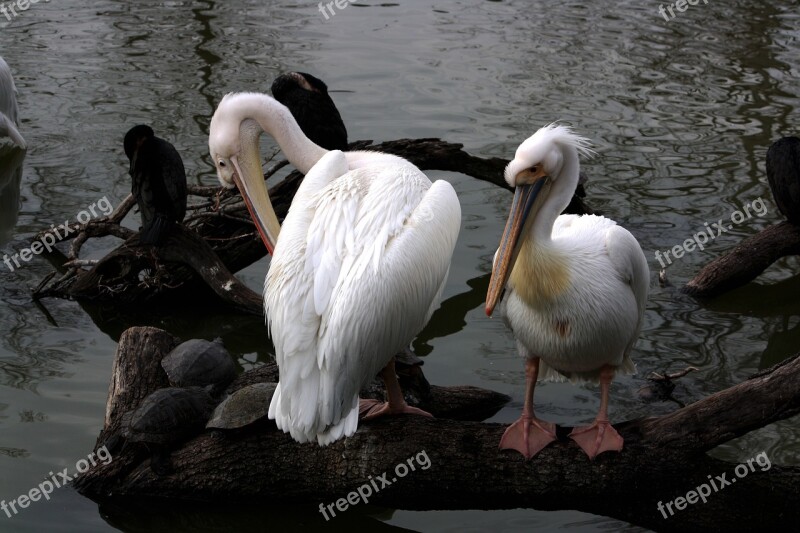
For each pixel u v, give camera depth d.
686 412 3.77
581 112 7.02
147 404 4.05
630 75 7.71
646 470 3.75
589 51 8.19
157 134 6.61
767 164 5.24
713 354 4.81
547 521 3.99
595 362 3.90
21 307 5.18
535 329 3.88
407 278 3.79
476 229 5.68
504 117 6.91
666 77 7.67
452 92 7.32
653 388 4.56
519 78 7.62
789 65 7.87
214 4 9.23
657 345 4.87
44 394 4.53
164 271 5.16
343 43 8.27
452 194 4.00
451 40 8.37
